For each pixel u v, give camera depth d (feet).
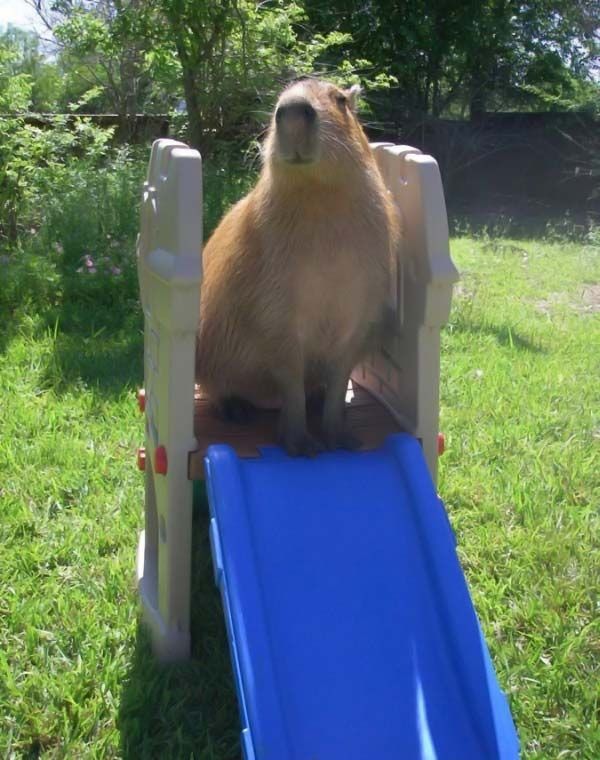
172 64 21.18
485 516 9.39
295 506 6.85
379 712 6.08
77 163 19.99
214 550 6.59
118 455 10.45
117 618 7.89
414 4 32.40
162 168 7.34
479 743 5.99
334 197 6.98
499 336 15.33
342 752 5.92
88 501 9.52
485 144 34.99
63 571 8.49
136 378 12.33
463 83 35.32
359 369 8.93
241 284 7.37
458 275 7.28
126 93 25.95
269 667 6.06
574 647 7.59
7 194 18.74
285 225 7.07
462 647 6.30
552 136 34.86
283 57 22.45
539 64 34.86
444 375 12.96
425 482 6.99
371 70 31.81
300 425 7.38
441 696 6.17
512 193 35.53
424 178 7.30
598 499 9.78
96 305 15.84
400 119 34.63
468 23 33.24
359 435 7.73
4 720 6.92
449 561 6.62
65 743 6.75
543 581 8.39
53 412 11.23
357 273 7.22
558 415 11.69
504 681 7.29
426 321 7.39
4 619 7.87
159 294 7.10
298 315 7.30
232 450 7.07
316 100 6.91
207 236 17.98
